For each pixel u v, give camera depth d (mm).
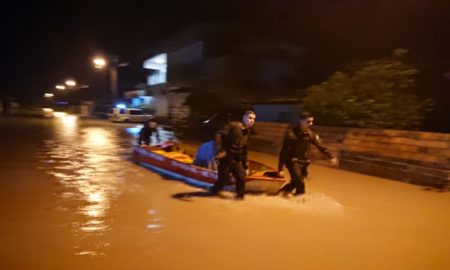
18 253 4688
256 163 8914
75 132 22750
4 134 20188
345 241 5480
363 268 4605
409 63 15922
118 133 22812
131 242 5141
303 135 7406
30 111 51906
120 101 52344
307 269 4512
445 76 15750
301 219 6406
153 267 4414
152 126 12547
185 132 20578
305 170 7621
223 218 6301
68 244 5008
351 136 11641
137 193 7777
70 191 7820
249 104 21078
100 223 5871
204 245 5121
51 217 6098
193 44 32375
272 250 5035
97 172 9930
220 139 7395
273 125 15055
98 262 4496
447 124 14078
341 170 11438
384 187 9141
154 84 40938
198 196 7621
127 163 11430
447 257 5016
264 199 7523
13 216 6105
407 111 11406
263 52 27141
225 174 7379
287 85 25469
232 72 26906
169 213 6488
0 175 9312
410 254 5082
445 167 9102
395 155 10266
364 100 11836
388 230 6031
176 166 9461
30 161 11531
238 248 5059
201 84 27250
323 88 13102
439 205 7594
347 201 7734
